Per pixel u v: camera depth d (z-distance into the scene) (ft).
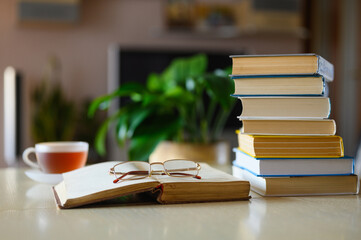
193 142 5.32
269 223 2.72
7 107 12.58
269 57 3.31
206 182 3.11
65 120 13.35
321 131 3.34
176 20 14.80
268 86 3.33
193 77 5.12
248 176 3.52
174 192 3.07
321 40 16.46
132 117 5.17
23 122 13.64
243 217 2.82
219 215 2.85
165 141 5.17
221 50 15.08
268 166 3.32
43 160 3.77
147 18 14.67
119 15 14.47
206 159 5.07
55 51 14.05
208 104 14.30
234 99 5.20
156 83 6.49
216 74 5.38
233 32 15.12
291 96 3.31
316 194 3.33
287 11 15.43
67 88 14.14
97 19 14.32
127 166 3.26
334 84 16.34
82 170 3.56
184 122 5.50
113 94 5.19
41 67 13.94
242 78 3.35
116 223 2.72
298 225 2.68
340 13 15.99
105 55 14.38
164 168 3.28
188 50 14.83
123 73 14.37
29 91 13.83
